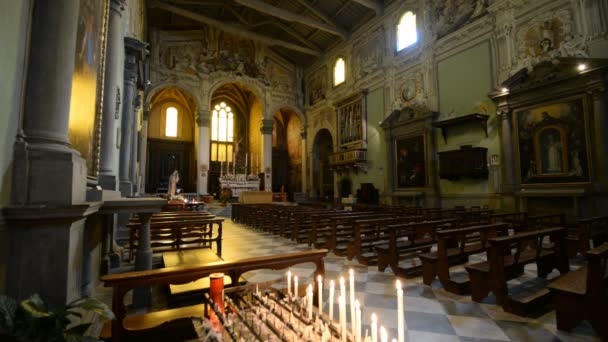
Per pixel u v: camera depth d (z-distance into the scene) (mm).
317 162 23688
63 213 2348
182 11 17781
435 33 14406
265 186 23141
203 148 21484
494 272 3684
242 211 13523
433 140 14109
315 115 23562
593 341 2889
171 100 26531
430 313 3582
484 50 12398
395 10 16625
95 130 4246
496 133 11805
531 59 10883
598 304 2910
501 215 7766
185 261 4551
